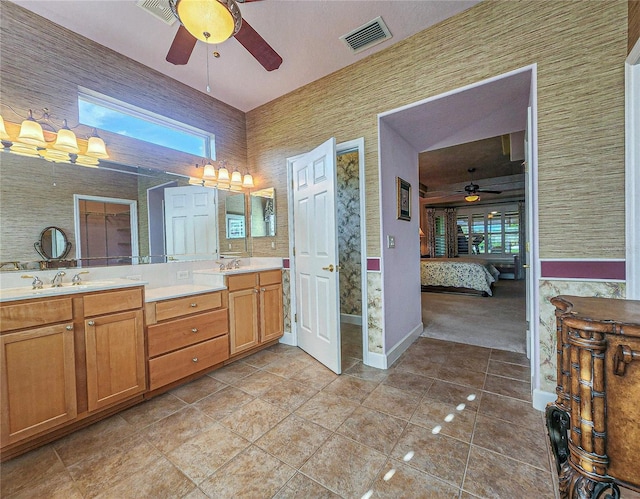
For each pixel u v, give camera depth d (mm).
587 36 1587
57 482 1294
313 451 1455
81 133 2119
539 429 1584
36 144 1888
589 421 831
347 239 3967
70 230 2055
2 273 1769
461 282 5691
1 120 1748
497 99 2119
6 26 1794
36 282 1789
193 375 2299
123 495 1218
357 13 1954
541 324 1769
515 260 8039
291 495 1199
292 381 2223
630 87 1476
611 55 1529
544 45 1712
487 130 2721
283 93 3000
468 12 1957
